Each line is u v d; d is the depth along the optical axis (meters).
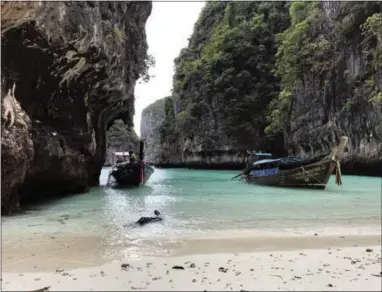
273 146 47.47
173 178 31.80
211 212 11.43
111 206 12.89
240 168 50.22
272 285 4.68
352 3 32.91
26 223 9.31
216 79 50.03
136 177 21.41
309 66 38.09
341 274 5.16
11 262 5.74
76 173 16.47
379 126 28.12
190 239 7.57
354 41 32.47
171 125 66.81
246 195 16.77
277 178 21.22
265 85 48.31
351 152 32.09
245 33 50.38
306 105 38.31
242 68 49.97
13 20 9.41
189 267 5.49
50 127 13.86
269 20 51.41
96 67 14.95
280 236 7.93
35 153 12.24
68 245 6.93
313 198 15.52
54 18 10.37
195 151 54.66
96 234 7.96
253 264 5.69
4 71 10.23
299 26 39.34
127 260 5.91
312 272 5.25
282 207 12.70
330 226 9.18
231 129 48.59
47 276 5.02
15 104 10.45
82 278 4.93
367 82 30.02
